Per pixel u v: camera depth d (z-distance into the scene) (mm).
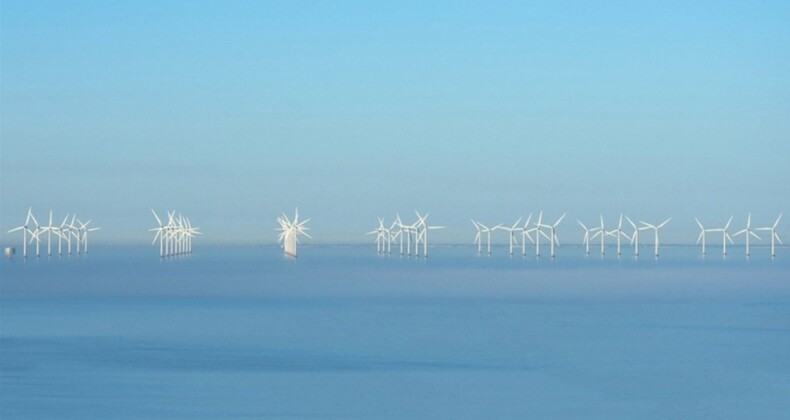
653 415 54562
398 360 73688
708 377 66188
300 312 117938
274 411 54688
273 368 69375
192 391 60344
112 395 58875
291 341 85812
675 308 124312
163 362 72250
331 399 58156
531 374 67312
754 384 63531
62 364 70812
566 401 57906
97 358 74000
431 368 69812
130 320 105812
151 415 53500
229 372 67438
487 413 54688
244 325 100500
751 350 79875
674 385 63125
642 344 84125
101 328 96812
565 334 92000
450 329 97062
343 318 110188
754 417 54094
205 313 116250
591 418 53719
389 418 53250
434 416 53812
